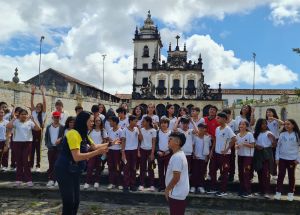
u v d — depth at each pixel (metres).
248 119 10.91
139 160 10.90
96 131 10.27
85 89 55.88
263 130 9.62
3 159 11.48
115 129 10.07
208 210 9.16
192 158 9.93
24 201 9.49
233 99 71.81
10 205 9.07
